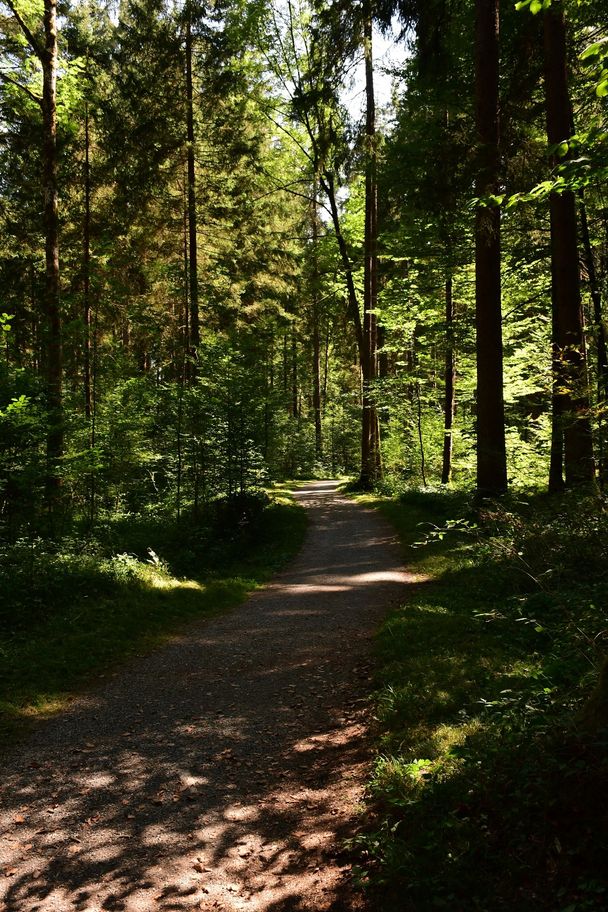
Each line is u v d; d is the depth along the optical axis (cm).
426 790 373
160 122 2138
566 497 868
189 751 518
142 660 772
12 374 1139
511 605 728
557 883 274
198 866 366
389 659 668
